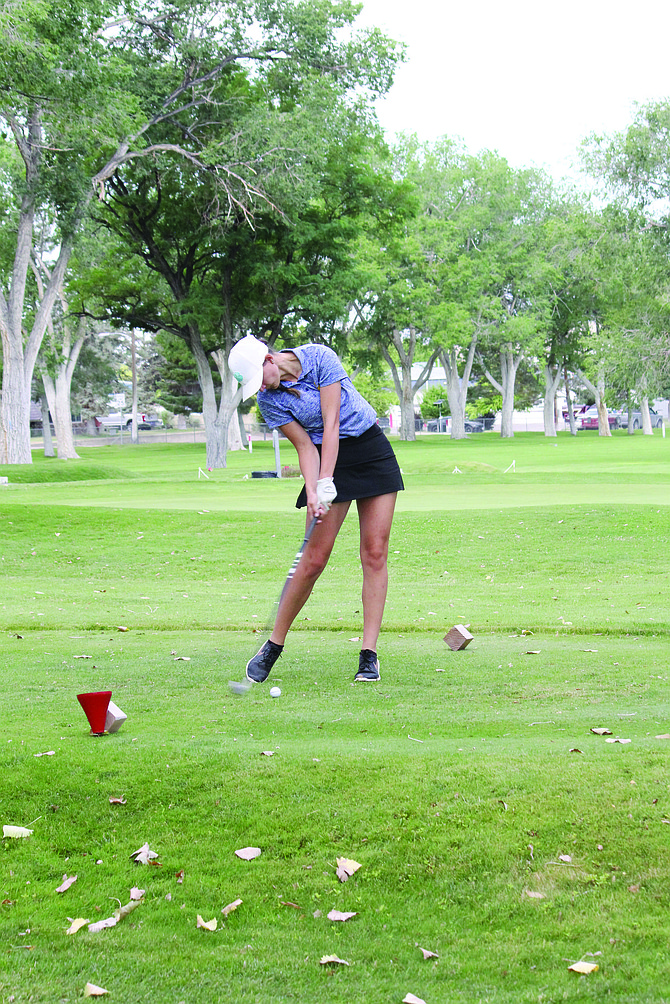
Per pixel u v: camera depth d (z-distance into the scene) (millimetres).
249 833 3721
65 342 59500
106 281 39500
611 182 43969
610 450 48312
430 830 3654
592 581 13141
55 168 31750
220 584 13461
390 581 13352
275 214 35125
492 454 46938
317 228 36938
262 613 10078
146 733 4809
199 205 36125
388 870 3482
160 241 38656
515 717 5199
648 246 43719
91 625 9086
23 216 34344
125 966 3008
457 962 2998
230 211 33469
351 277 37500
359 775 4047
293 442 6070
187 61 33594
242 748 4359
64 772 4125
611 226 44531
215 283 39562
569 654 7305
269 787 3982
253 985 2914
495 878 3396
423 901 3328
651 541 15602
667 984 2812
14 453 36344
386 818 3746
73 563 15305
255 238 36969
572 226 48344
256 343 5766
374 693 5863
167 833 3750
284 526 17422
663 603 10734
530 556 14875
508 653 7379
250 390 5738
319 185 34906
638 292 45188
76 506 18953
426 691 5922
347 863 3494
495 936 3121
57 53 27469
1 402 36625
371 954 3064
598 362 46875
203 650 7578
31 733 4785
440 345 66750
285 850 3625
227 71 34719
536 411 112188
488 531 16422
